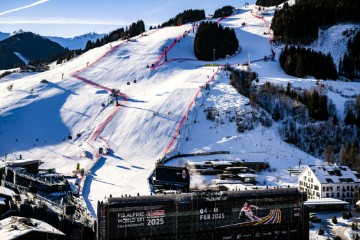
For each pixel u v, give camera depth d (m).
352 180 128.75
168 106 198.12
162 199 70.19
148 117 191.00
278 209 76.31
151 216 69.00
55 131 193.75
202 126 180.88
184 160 156.12
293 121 184.00
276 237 76.50
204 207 71.88
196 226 71.50
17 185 115.12
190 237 71.19
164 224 69.75
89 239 83.56
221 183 133.75
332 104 190.75
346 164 152.75
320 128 178.62
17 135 190.50
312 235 96.12
